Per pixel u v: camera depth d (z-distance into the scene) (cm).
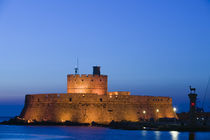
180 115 16588
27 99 14288
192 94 11806
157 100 15050
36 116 13688
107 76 14500
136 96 14288
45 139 9869
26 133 11269
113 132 11312
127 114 13862
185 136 10175
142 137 10000
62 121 13288
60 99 13450
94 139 9700
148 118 14462
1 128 12812
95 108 13388
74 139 9788
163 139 9538
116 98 13775
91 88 14050
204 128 11756
